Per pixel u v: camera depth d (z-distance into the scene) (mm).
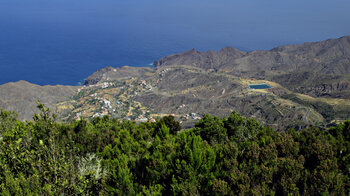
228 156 20266
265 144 23562
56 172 14562
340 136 25469
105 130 38281
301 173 17156
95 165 20375
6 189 13820
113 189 17375
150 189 17875
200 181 17672
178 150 20781
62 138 20797
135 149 25125
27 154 15477
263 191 15758
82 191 15094
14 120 24375
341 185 15812
